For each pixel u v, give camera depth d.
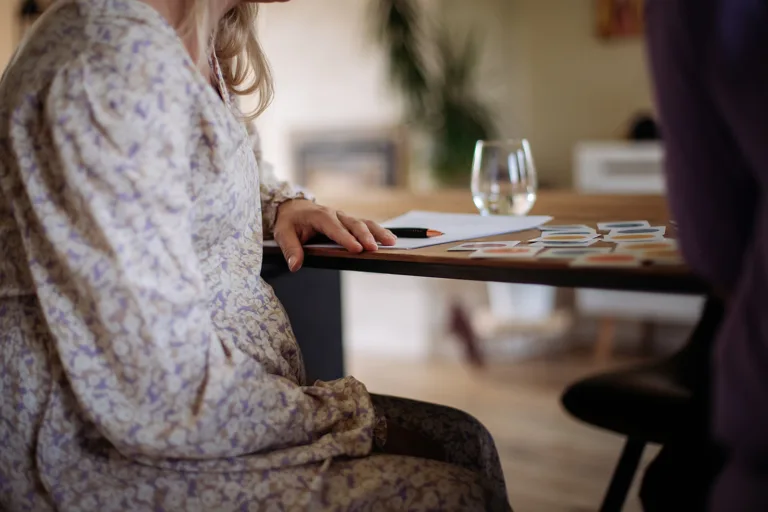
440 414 1.01
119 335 0.76
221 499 0.78
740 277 0.60
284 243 1.06
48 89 0.77
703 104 0.57
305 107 4.46
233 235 0.95
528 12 4.75
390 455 0.85
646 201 1.43
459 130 4.03
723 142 0.57
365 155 4.32
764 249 0.53
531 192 1.30
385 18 3.99
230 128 0.84
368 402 0.87
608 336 3.77
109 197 0.75
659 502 0.89
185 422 0.76
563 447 2.62
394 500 0.78
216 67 1.01
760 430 0.56
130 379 0.77
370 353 4.09
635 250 0.82
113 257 0.75
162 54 0.78
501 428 2.84
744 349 0.56
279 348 0.93
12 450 0.83
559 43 4.65
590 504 2.17
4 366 0.83
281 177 4.54
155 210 0.76
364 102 4.30
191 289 0.77
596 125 4.59
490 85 4.65
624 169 3.75
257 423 0.79
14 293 0.84
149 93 0.77
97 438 0.82
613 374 1.27
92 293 0.75
